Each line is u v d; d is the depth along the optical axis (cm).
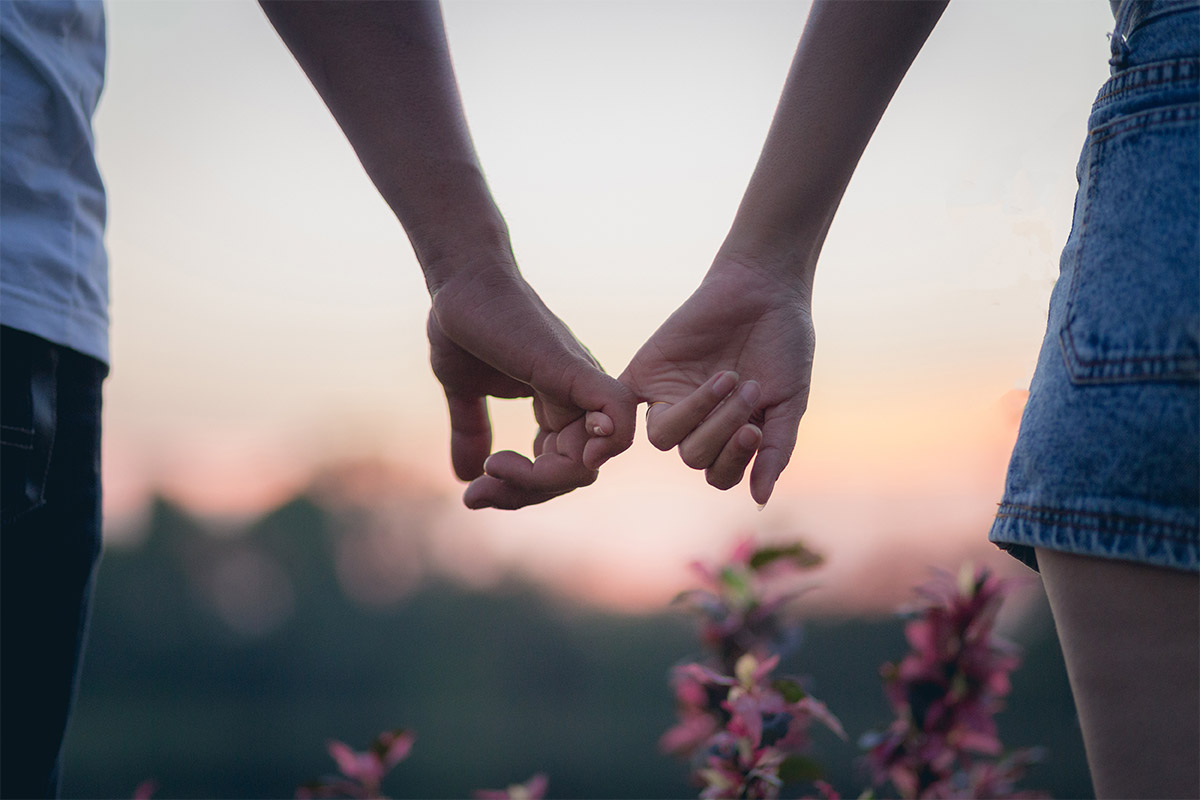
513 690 1381
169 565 1806
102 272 125
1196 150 94
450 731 1346
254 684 1755
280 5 110
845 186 117
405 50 111
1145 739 92
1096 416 93
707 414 112
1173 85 95
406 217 114
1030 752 150
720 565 157
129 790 1255
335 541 1811
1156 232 94
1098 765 93
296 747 1484
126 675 1734
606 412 113
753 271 117
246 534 1834
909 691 150
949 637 151
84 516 124
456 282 114
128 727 1623
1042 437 96
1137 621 92
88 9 122
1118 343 93
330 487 1841
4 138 115
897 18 111
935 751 147
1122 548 92
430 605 1639
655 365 118
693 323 117
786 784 141
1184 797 91
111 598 1769
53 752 124
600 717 1210
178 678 1747
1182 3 96
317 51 111
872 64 113
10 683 121
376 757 160
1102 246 95
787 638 153
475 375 124
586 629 1280
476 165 114
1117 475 92
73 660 125
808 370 118
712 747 146
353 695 1694
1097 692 93
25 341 116
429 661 1599
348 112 112
